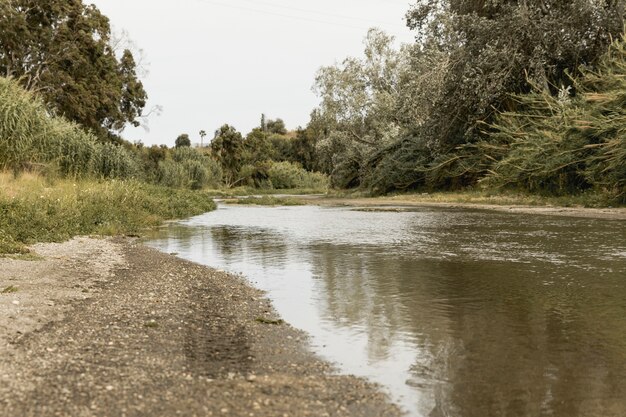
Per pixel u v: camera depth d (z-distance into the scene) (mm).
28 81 37312
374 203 30281
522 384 3244
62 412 2748
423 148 35844
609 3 28047
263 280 6754
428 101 30672
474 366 3566
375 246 10047
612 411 2855
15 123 20297
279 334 4383
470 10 31688
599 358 3674
